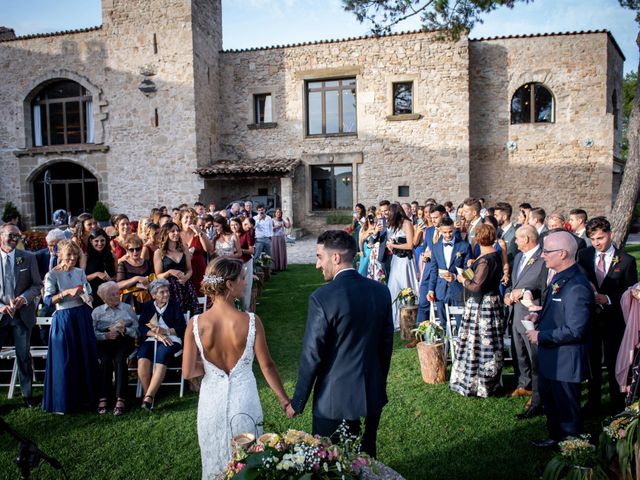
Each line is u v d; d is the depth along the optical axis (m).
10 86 16.98
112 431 3.88
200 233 6.21
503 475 3.13
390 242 6.83
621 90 17.70
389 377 4.80
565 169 15.72
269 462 1.78
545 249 3.28
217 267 2.75
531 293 3.82
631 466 2.36
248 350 2.78
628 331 3.38
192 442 3.70
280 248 10.98
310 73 16.44
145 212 16.34
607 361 3.95
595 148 15.48
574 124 15.55
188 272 5.30
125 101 16.22
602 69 15.21
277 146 16.97
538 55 15.54
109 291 4.47
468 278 4.35
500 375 4.34
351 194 16.84
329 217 16.59
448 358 5.20
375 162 16.23
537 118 16.03
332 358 2.55
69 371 4.19
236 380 2.75
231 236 6.71
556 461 2.50
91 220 6.14
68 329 4.21
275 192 17.16
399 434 3.70
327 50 16.30
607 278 3.92
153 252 5.59
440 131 15.64
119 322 4.36
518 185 16.02
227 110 17.31
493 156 16.08
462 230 6.72
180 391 4.56
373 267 7.50
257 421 2.75
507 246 6.02
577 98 15.45
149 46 15.85
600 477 2.36
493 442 3.53
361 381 2.52
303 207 16.97
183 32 15.54
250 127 17.09
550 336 3.16
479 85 15.97
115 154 16.45
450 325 5.13
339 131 16.69
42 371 5.04
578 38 15.27
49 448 3.62
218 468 2.68
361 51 16.03
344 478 1.77
